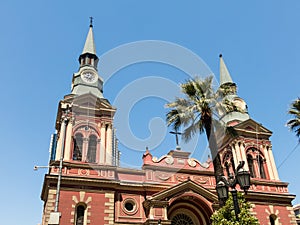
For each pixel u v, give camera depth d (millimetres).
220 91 25766
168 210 32969
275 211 36094
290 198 37281
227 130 25734
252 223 24422
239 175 15977
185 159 36469
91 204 30297
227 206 24734
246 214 24938
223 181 17391
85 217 29641
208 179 36031
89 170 32125
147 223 29969
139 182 33500
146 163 34812
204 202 32969
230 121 41125
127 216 31500
